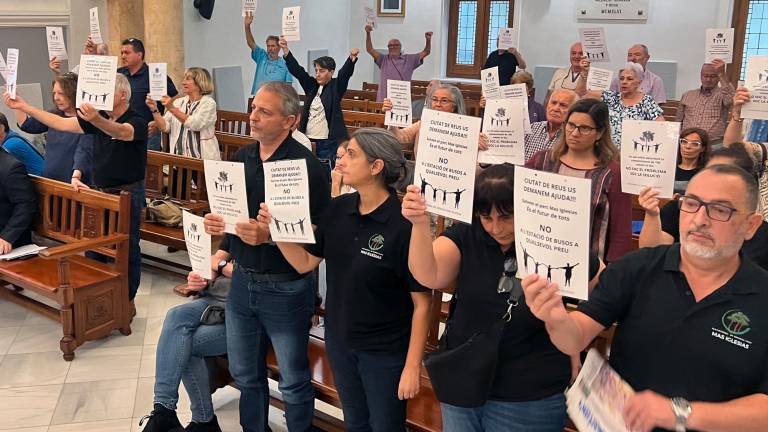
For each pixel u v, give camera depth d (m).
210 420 2.84
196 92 5.22
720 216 1.38
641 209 3.57
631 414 1.39
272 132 2.35
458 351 1.79
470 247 1.87
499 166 1.79
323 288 3.71
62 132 4.52
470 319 1.84
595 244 2.76
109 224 3.78
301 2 10.12
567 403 1.59
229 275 2.80
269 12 9.59
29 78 6.59
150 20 6.97
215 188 2.27
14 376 3.39
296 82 10.28
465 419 1.90
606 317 1.60
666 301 1.50
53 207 4.07
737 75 8.99
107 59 3.48
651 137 2.53
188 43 8.23
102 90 3.51
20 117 4.82
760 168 2.79
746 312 1.41
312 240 2.13
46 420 3.04
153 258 4.92
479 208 1.75
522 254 1.50
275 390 3.21
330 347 2.29
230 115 6.44
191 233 2.48
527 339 1.79
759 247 2.21
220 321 2.75
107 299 3.73
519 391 1.79
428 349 2.71
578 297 1.43
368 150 2.07
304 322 2.49
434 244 1.95
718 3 8.91
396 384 2.21
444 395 1.82
